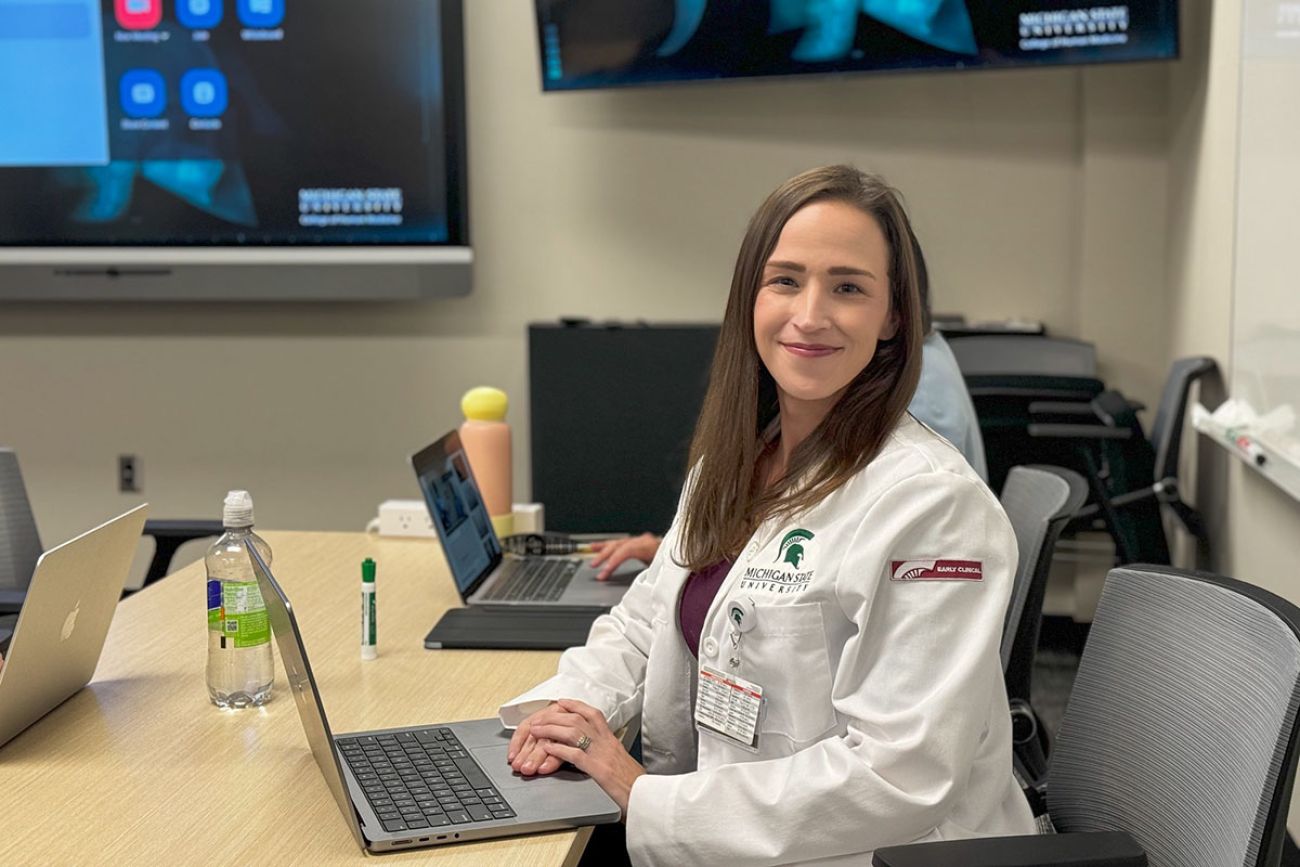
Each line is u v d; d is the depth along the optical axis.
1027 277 4.27
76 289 4.39
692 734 1.61
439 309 4.55
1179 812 1.23
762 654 1.38
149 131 4.29
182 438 4.67
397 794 1.31
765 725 1.39
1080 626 4.14
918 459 1.37
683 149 4.39
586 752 1.38
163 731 1.50
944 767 1.24
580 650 1.69
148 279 4.37
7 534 2.48
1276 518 2.70
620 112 4.41
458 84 4.21
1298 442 2.35
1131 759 1.31
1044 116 4.20
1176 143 3.96
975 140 4.25
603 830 1.78
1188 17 3.80
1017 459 3.83
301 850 1.19
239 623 1.57
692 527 1.57
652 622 1.66
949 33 3.86
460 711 1.59
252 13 4.21
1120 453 3.49
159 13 4.23
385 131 4.24
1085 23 3.75
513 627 1.90
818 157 4.33
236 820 1.25
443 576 2.26
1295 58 2.46
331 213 4.30
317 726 1.25
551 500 4.16
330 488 4.64
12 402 4.69
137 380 4.66
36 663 1.46
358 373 4.60
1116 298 4.17
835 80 4.07
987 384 3.69
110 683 1.67
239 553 1.58
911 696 1.27
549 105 4.43
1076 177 4.21
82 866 1.16
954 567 1.29
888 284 1.43
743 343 1.52
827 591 1.34
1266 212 2.70
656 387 4.09
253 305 4.59
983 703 1.27
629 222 4.45
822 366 1.41
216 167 4.30
